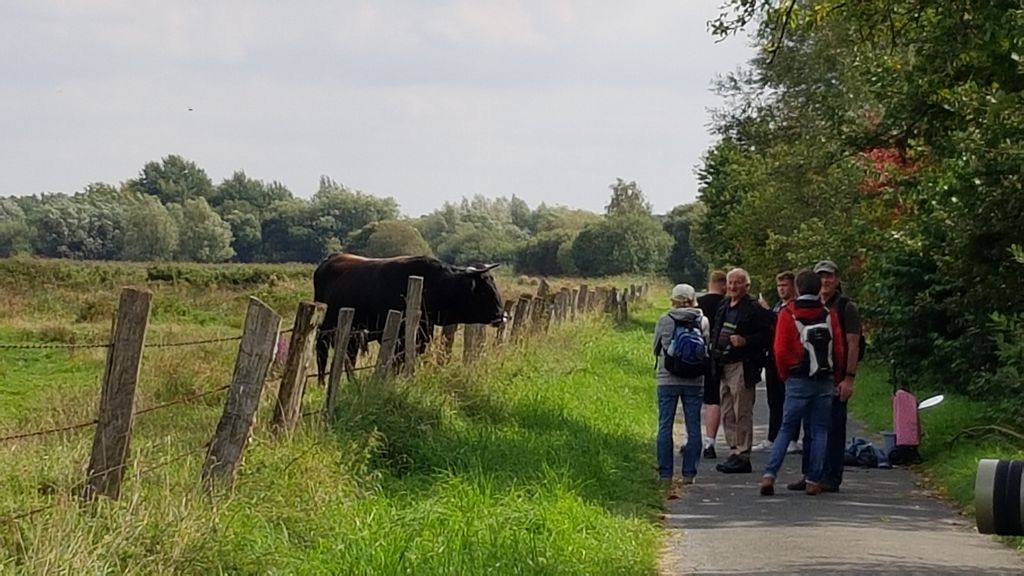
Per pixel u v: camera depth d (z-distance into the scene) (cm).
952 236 1434
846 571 828
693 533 980
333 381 1107
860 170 2308
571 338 2552
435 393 1288
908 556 880
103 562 655
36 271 4994
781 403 1472
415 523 842
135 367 740
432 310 1717
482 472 1040
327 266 1823
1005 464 404
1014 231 1369
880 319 1859
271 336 852
